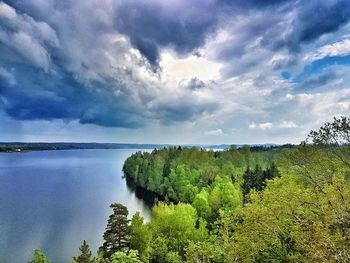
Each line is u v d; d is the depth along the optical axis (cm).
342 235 1374
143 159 14062
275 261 1770
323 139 2231
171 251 3416
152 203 8869
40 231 6150
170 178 9644
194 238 3900
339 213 1450
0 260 4706
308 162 2338
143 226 4144
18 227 6397
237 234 1900
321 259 1245
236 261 1830
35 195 10106
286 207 1762
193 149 13950
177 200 8794
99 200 9269
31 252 5047
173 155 13962
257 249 1759
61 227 6425
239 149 14788
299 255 1491
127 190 11169
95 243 5478
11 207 8225
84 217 7225
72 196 9931
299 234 1568
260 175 6588
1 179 14450
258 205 2097
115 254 1435
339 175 1927
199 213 5431
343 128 2150
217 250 1977
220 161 11638
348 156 2205
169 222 4100
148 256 3472
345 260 1198
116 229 4069
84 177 15338
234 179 8194
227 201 5553
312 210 1766
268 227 1748
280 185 2411
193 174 9481
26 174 16800
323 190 1864
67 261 4684
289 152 2664
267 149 16900
